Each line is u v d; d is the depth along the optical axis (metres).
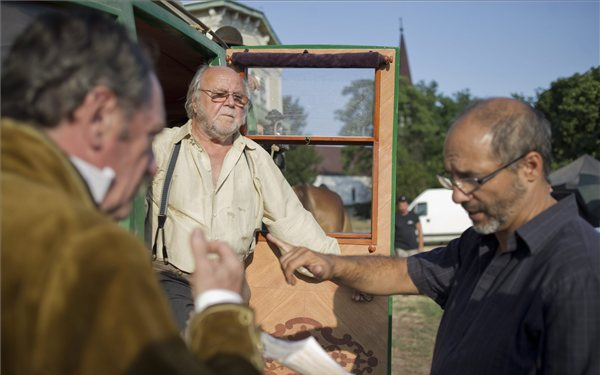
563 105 21.72
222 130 3.00
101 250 1.03
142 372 1.00
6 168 1.10
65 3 2.05
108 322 1.00
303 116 3.70
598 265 1.68
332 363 1.70
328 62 3.57
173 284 2.89
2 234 1.03
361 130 3.64
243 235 3.08
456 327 2.01
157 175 2.99
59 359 0.98
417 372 5.96
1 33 1.82
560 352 1.68
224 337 1.24
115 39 1.17
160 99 1.29
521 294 1.81
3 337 1.02
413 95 35.00
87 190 1.17
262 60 3.60
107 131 1.17
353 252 3.56
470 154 1.84
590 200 12.48
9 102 1.15
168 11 2.97
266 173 3.25
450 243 2.38
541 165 1.86
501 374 1.79
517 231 1.84
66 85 1.12
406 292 2.41
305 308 3.49
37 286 1.00
